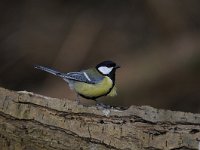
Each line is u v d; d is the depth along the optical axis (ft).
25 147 22.39
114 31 60.13
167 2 59.31
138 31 59.88
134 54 55.42
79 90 27.63
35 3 64.59
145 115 21.61
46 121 22.11
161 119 21.48
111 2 63.36
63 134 21.93
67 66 55.57
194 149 20.71
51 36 60.29
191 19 58.70
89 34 58.95
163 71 51.93
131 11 61.87
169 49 54.85
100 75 27.48
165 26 58.44
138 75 51.78
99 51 57.31
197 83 51.78
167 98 51.29
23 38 60.44
